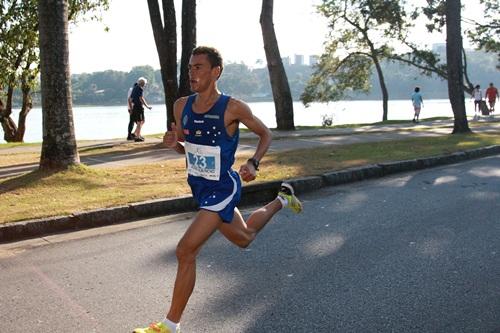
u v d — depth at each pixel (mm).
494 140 15875
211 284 5125
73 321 4363
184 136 4012
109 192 8422
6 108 28688
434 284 5047
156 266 5660
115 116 79750
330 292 4898
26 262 5824
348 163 11305
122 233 6910
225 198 3936
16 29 23984
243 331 4148
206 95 3922
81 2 24141
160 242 6508
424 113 70875
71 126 9602
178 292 3859
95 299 4805
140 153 13703
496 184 9859
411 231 6836
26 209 7379
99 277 5352
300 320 4328
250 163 3949
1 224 6691
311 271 5445
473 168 11883
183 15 16391
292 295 4840
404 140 16109
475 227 6973
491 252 5965
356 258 5820
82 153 14016
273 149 13914
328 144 15211
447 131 20609
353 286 5027
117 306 4656
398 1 36688
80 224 7168
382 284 5066
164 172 10336
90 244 6449
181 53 16547
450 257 5809
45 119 9508
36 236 6809
